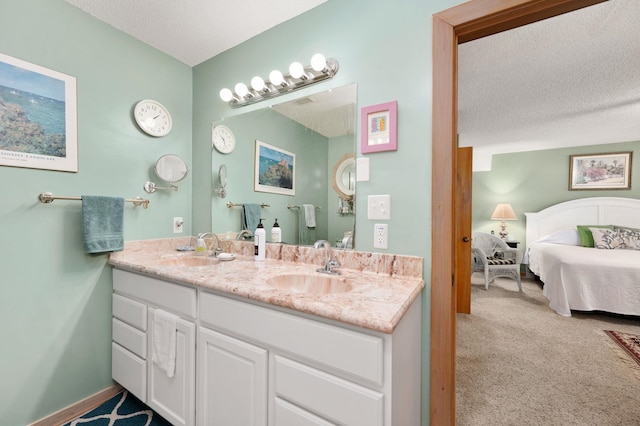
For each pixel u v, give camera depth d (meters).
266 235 1.68
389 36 1.23
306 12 1.48
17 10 1.27
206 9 1.47
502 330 2.51
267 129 1.66
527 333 2.45
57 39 1.39
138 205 1.73
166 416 1.26
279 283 1.23
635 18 1.52
